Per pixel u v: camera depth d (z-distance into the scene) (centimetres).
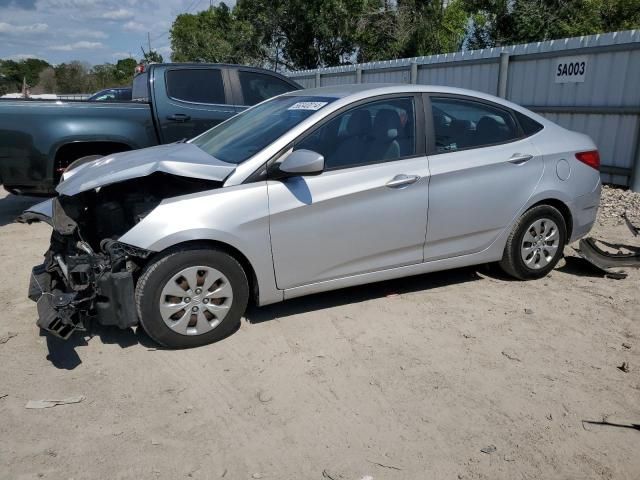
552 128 514
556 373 362
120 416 319
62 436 302
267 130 433
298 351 387
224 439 300
